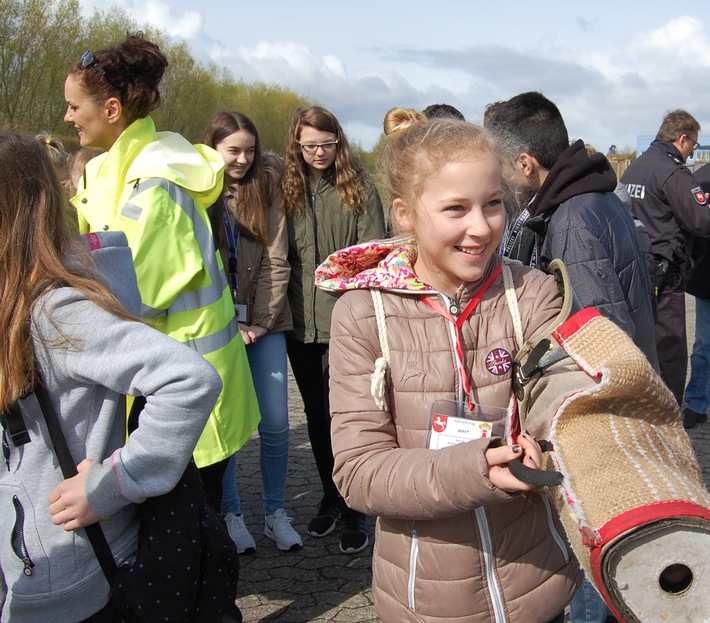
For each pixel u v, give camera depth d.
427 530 1.66
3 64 26.64
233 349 2.89
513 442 1.45
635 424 1.34
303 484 4.58
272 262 3.65
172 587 1.69
